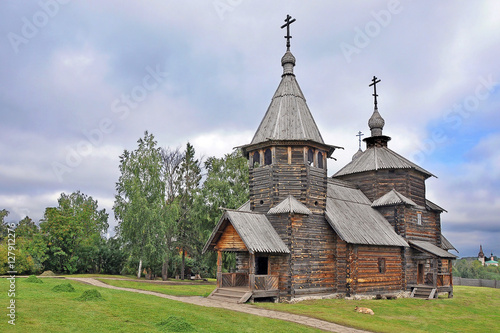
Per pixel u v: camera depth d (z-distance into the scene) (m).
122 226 46.69
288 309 22.98
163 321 16.06
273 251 25.95
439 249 36.75
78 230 52.56
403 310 26.16
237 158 49.97
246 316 19.58
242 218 27.20
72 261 51.19
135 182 46.28
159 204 47.25
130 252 46.81
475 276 120.44
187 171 54.62
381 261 32.88
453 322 23.38
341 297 29.72
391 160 39.16
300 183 29.03
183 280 50.28
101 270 54.53
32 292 21.88
